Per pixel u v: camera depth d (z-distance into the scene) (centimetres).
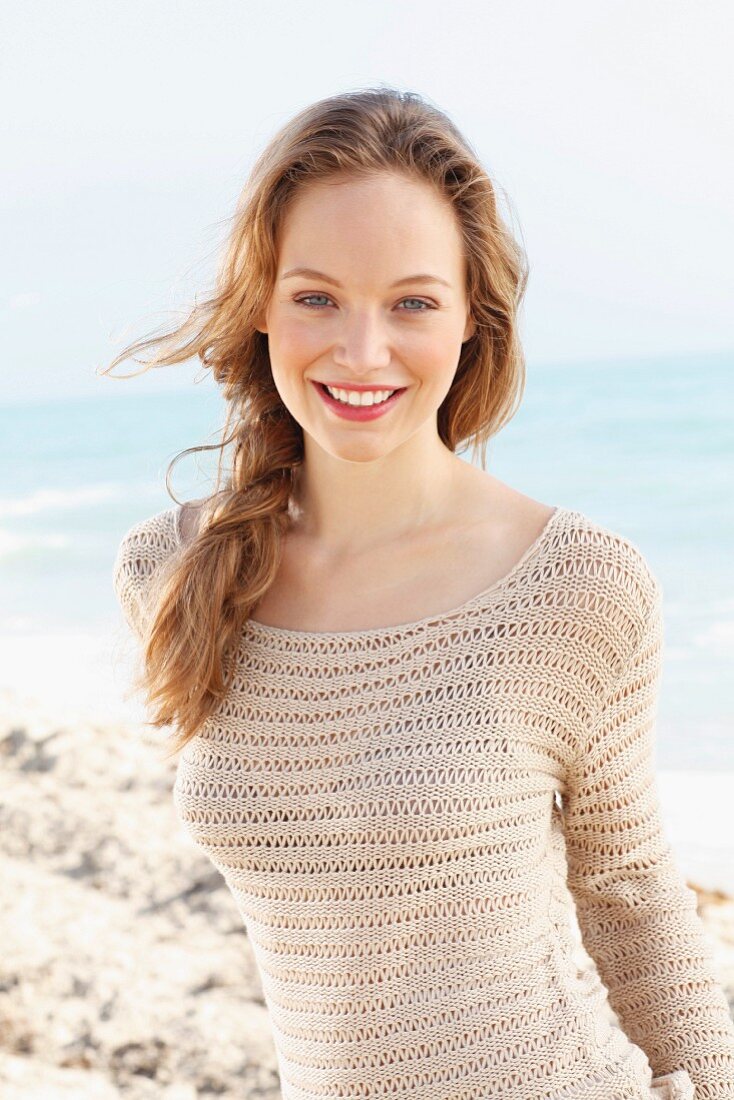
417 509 179
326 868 169
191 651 176
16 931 456
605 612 171
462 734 166
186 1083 367
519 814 168
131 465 3281
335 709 172
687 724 991
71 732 713
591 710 174
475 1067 163
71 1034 392
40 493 2866
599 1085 164
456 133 171
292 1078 179
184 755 185
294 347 164
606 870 184
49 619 1750
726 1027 181
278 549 182
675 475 2319
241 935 466
